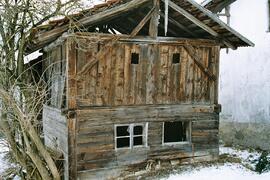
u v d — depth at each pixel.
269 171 10.27
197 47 10.84
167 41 10.31
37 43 9.45
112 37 9.61
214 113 11.27
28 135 10.02
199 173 10.16
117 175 10.05
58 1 9.45
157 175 10.04
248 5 16.45
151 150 10.50
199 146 11.17
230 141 15.30
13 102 9.03
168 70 10.51
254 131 14.53
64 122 9.80
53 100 11.32
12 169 11.88
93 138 9.70
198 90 10.97
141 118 10.27
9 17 10.08
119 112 9.98
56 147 10.82
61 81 10.12
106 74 9.77
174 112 10.68
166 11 9.17
